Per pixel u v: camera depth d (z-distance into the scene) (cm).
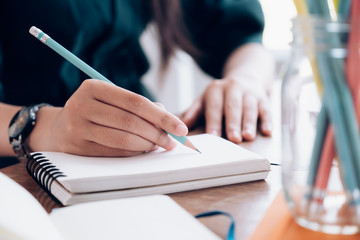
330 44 30
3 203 30
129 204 37
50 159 50
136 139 51
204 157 50
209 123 72
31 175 50
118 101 53
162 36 123
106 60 111
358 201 32
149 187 44
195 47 123
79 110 54
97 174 43
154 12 120
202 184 47
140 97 53
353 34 30
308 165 33
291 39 36
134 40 117
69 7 107
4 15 104
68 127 54
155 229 32
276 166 55
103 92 54
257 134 72
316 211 33
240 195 45
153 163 48
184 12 123
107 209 36
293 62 33
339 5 31
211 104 76
